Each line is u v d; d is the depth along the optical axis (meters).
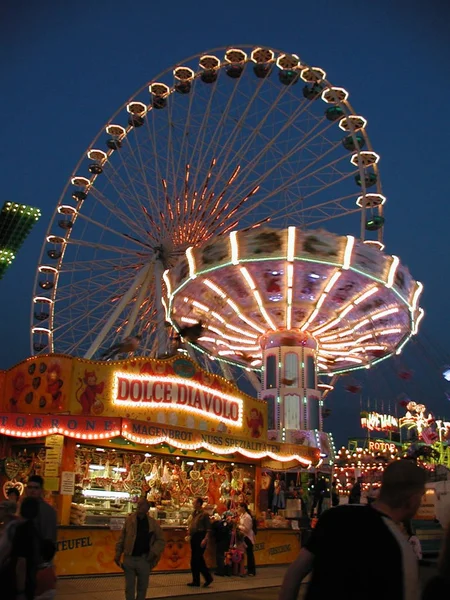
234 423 20.80
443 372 30.75
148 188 34.28
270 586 15.61
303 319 30.64
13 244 40.25
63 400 16.92
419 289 28.78
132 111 37.44
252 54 34.38
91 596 12.85
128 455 18.52
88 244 36.09
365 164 33.00
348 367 36.72
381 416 53.25
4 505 7.70
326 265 25.98
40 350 36.19
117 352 19.33
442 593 3.05
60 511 15.62
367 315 30.42
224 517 17.73
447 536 3.19
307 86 33.69
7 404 17.95
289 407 30.31
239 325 32.00
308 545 3.78
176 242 33.50
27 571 5.77
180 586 14.90
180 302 29.73
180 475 19.62
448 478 27.59
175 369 19.12
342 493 39.59
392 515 3.71
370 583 3.45
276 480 23.48
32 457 16.97
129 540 10.53
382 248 32.50
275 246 25.64
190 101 34.59
